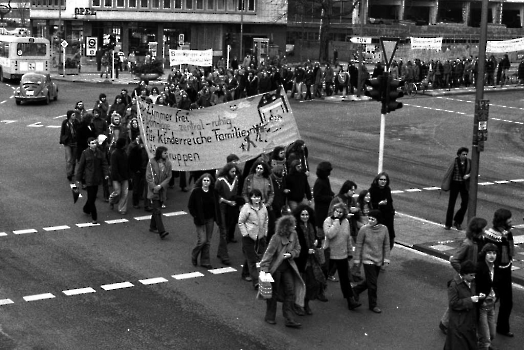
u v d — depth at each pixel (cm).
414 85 5197
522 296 1501
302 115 4125
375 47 6519
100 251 1722
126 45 7719
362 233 1392
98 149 1969
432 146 3300
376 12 9719
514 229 2003
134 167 2095
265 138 2242
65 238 1819
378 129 3725
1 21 10319
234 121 2227
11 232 1852
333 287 1534
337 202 1447
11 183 2377
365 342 1258
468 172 1931
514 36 9394
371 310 1398
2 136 3244
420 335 1294
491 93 5453
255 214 1488
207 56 4959
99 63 6669
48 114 3959
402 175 2681
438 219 2100
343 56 8262
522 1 10019
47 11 7656
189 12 7806
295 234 1316
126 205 2081
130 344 1215
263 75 4466
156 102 2964
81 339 1231
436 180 2622
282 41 8325
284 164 1778
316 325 1327
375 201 1633
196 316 1346
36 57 5712
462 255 1282
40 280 1512
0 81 5828
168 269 1606
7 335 1241
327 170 1672
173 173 2488
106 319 1320
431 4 9594
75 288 1472
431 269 1656
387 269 1648
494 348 1235
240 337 1256
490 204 2297
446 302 1456
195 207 1603
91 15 7519
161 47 7825
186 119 2194
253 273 1495
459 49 7531
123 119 2447
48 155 2848
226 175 1756
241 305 1409
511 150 3309
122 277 1545
